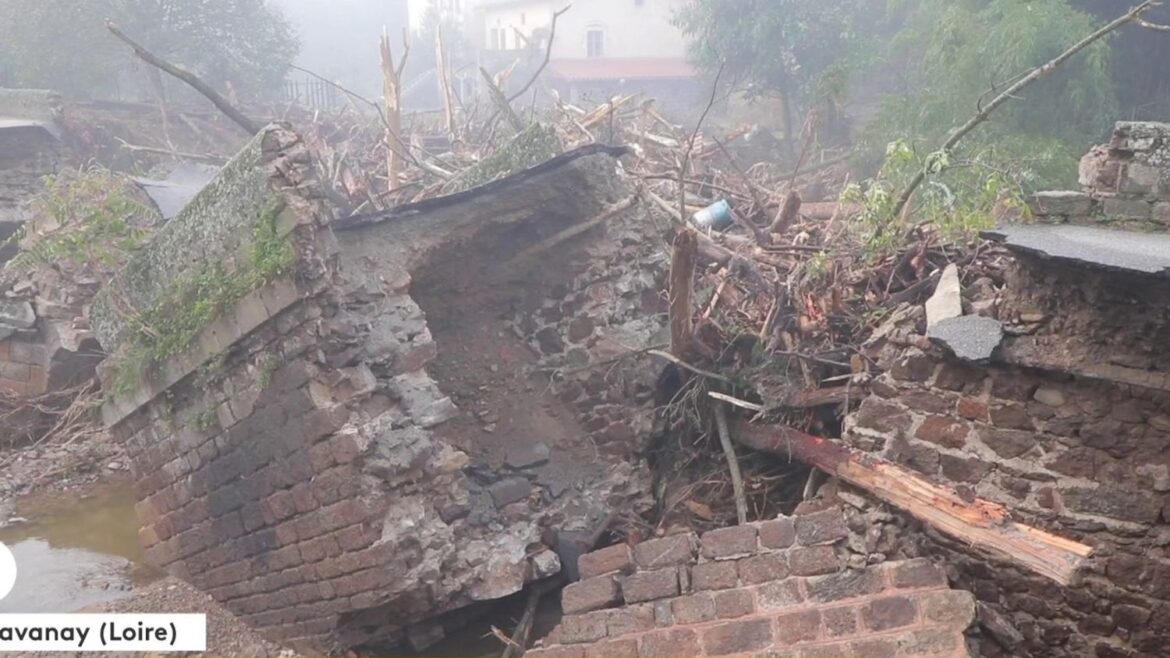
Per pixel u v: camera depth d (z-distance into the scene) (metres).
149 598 5.89
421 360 5.34
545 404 6.62
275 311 4.92
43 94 13.98
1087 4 13.09
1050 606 4.47
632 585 4.53
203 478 5.77
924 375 4.73
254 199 4.92
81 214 6.94
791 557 4.38
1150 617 4.24
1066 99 11.56
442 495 5.25
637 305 6.61
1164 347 4.01
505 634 5.56
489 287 6.59
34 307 9.28
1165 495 4.13
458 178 7.62
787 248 6.98
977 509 4.42
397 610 5.21
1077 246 4.20
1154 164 4.86
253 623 5.70
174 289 5.62
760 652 4.20
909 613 4.07
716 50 17.91
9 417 9.02
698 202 9.19
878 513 4.81
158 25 18.80
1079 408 4.29
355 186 10.20
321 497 5.02
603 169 6.46
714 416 6.15
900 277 5.90
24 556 6.75
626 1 30.38
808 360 5.72
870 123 13.91
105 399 6.37
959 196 6.17
